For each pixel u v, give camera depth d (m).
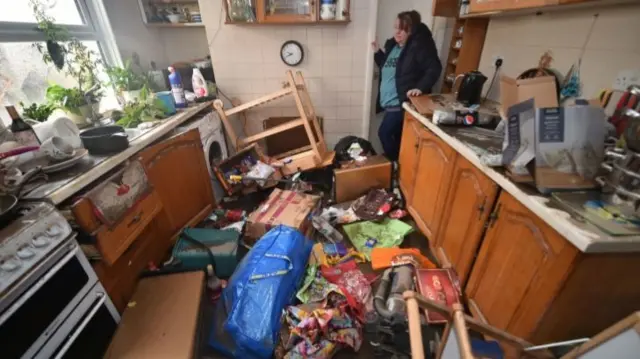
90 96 1.71
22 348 0.78
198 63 2.74
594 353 0.67
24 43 1.51
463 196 1.42
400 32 2.23
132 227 1.27
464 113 1.61
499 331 0.89
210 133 2.36
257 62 2.66
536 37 1.65
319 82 2.76
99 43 2.09
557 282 0.86
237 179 2.29
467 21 2.12
